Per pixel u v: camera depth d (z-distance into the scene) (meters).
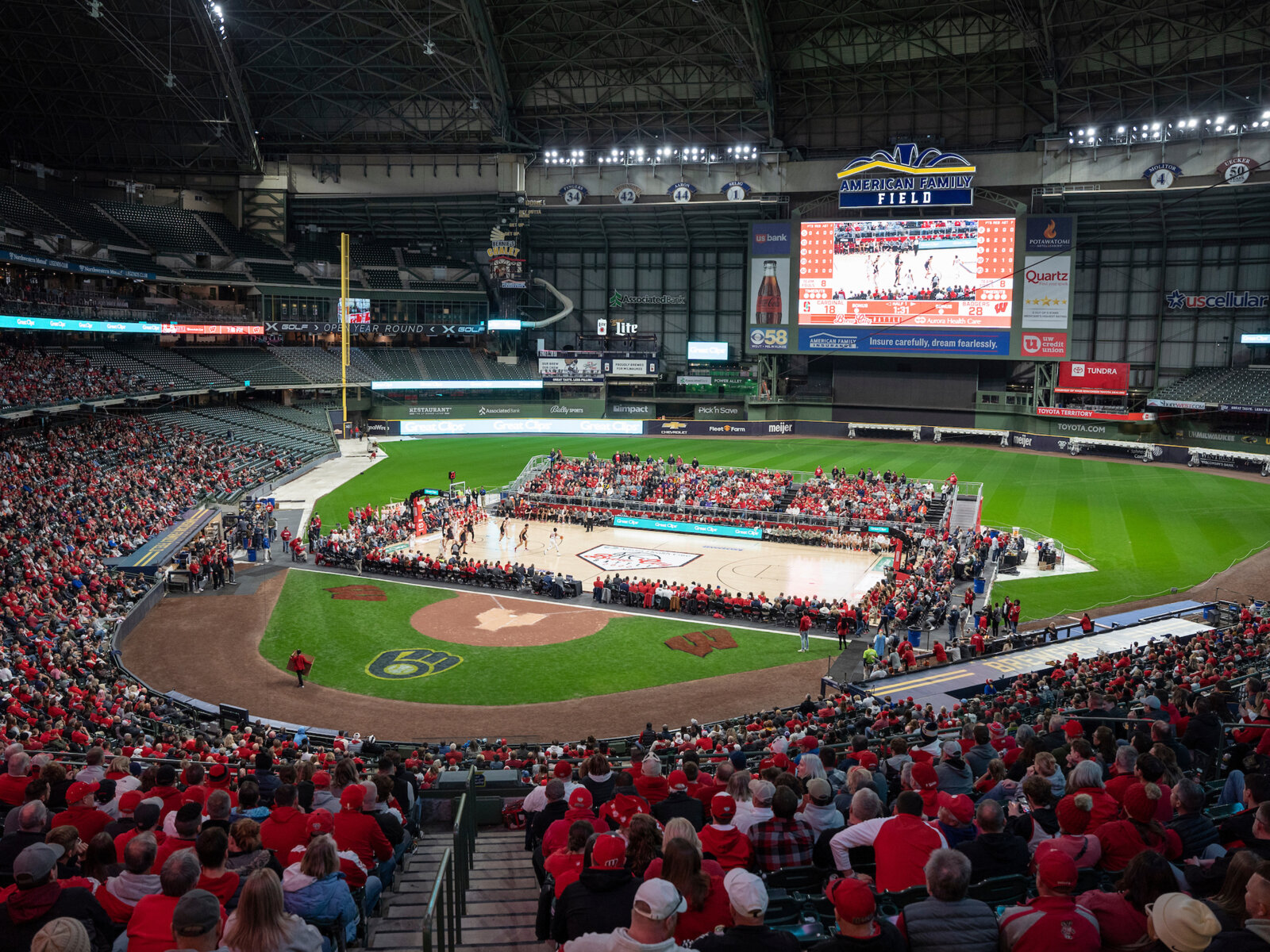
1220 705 14.05
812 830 9.10
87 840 9.48
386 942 9.22
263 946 5.63
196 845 7.36
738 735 22.91
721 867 7.40
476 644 36.28
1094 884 7.64
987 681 29.23
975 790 11.29
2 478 46.69
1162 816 8.95
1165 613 37.09
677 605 40.84
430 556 49.38
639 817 7.09
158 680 31.61
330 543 47.91
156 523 48.38
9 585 32.66
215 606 40.31
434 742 27.27
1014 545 47.19
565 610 40.94
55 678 25.50
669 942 5.37
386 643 36.16
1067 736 13.34
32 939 5.92
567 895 6.66
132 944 6.14
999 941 5.84
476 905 10.55
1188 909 5.47
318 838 7.75
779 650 35.94
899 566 44.94
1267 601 40.25
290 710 29.52
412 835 14.23
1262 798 8.25
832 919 7.86
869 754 13.30
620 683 32.47
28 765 11.73
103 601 36.12
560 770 12.58
